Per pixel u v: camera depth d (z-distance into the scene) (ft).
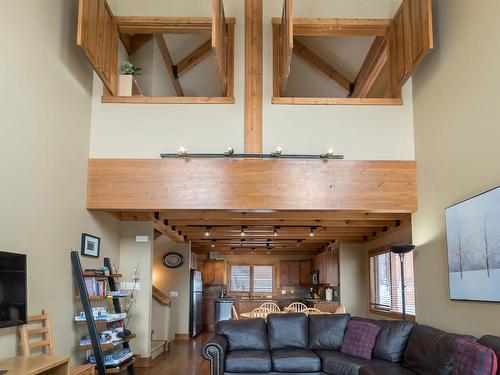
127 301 22.93
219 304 40.09
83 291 16.80
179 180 19.10
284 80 19.19
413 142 19.71
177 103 19.85
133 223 23.54
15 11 13.47
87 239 18.78
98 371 16.70
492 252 13.10
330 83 32.50
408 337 16.72
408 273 24.52
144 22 20.68
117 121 19.70
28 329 13.91
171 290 33.91
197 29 21.08
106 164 19.26
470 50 15.06
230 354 17.97
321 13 20.84
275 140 19.63
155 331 28.43
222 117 19.80
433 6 17.95
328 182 19.16
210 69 33.42
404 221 24.54
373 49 25.55
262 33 20.74
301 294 46.03
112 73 20.20
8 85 13.04
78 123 18.26
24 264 12.92
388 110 19.93
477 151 14.49
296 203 18.97
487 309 13.53
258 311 27.78
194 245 40.47
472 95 14.87
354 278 33.17
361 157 19.53
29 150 14.23
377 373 14.57
